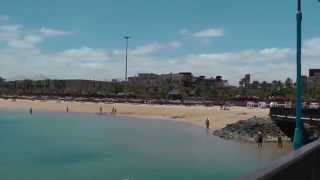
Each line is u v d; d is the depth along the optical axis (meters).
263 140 66.62
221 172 43.16
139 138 75.94
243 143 65.44
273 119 70.12
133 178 40.62
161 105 164.62
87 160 51.38
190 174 42.22
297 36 17.92
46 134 83.50
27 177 41.19
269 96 181.12
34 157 53.59
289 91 169.12
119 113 148.25
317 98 137.00
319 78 178.88
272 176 6.20
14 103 198.62
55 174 42.50
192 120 115.12
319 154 10.09
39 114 150.00
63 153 57.19
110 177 41.19
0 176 41.50
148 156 54.22
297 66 18.00
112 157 53.56
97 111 159.88
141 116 136.38
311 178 9.12
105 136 79.69
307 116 60.19
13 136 79.31
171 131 88.69
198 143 66.81
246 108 135.75
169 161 50.09
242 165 46.81
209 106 154.75
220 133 77.88
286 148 59.22
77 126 102.81
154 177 41.06
